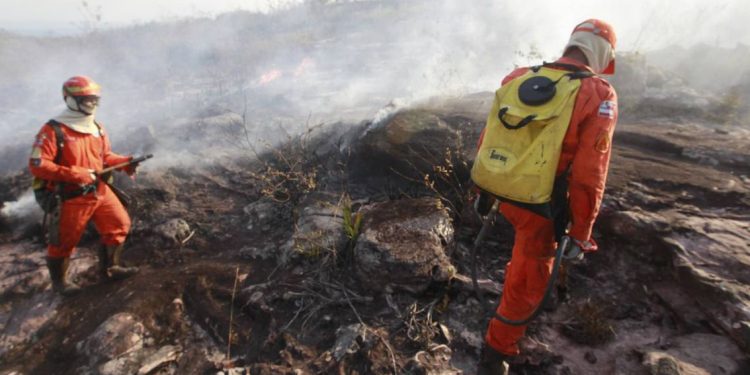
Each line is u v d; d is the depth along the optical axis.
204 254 3.53
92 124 2.99
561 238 1.83
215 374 2.47
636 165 3.28
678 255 2.39
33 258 3.56
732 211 2.66
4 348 2.79
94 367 2.55
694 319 2.29
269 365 2.40
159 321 2.86
